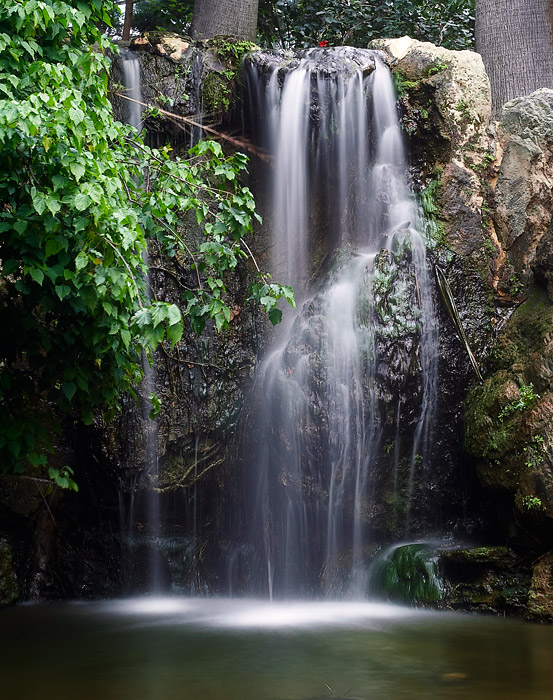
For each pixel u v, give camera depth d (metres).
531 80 10.06
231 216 6.05
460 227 8.83
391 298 8.15
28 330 5.49
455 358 8.39
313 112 9.05
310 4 13.40
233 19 10.70
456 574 7.46
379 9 13.34
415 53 9.23
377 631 6.41
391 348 8.04
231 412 8.67
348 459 8.00
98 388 5.80
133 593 8.40
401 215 9.05
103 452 8.24
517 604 7.04
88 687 4.85
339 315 8.17
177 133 9.27
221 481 8.54
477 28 10.44
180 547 8.44
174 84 9.23
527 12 10.15
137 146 6.37
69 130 4.89
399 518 8.23
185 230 8.91
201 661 5.46
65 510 8.68
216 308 5.89
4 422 5.43
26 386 5.63
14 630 6.64
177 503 8.46
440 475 8.26
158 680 4.99
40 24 5.10
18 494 8.45
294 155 9.26
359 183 9.34
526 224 8.84
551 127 8.88
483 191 8.98
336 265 8.91
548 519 6.90
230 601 8.09
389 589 7.72
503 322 8.70
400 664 5.33
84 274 4.92
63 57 5.49
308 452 7.99
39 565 8.58
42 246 5.16
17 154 5.00
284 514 8.20
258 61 9.21
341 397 7.98
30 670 5.28
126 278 4.83
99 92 5.48
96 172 4.80
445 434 8.29
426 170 9.09
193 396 8.53
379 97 9.17
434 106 9.02
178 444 8.45
